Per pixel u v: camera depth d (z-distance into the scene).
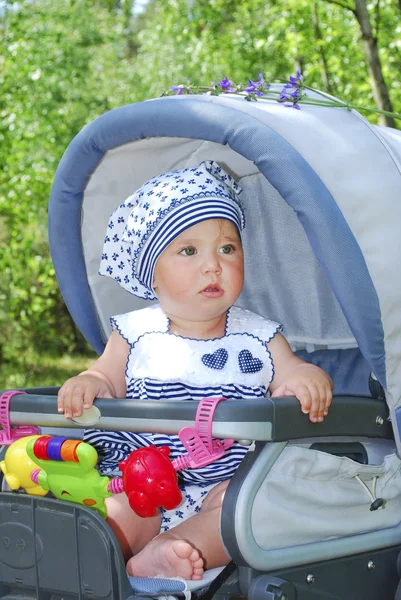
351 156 1.72
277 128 1.69
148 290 2.05
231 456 1.80
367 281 1.64
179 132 1.81
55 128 8.84
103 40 10.12
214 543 1.66
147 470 1.54
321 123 1.77
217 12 8.45
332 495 1.68
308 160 1.66
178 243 1.87
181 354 1.90
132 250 1.96
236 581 1.62
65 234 2.16
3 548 1.69
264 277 2.46
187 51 9.34
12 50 8.80
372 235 1.68
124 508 1.72
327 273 1.64
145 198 1.93
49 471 1.64
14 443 1.72
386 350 1.71
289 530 1.59
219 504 1.70
